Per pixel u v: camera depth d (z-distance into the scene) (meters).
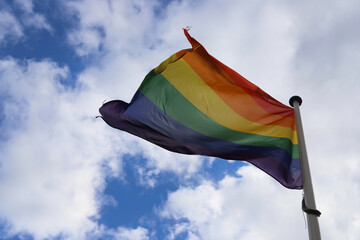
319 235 5.61
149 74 8.40
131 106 8.40
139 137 8.40
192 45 7.93
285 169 7.57
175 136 8.18
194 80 8.38
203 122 8.14
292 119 8.00
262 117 8.07
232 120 8.10
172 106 8.29
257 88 8.10
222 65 8.10
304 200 6.21
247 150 7.89
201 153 8.13
